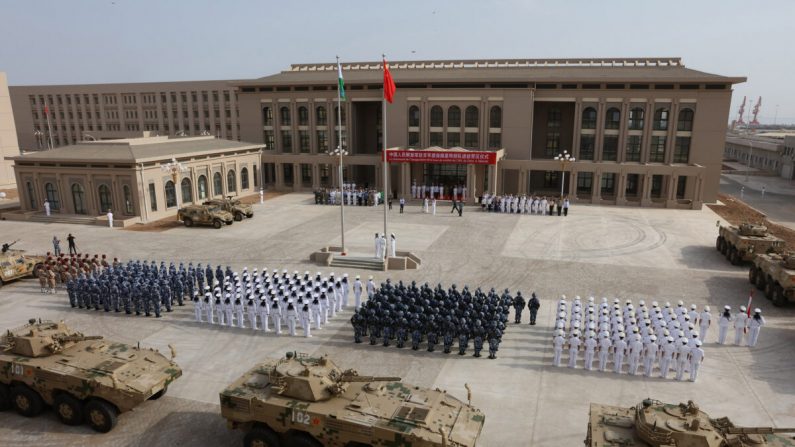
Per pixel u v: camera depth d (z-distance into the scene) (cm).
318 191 5441
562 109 5931
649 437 1179
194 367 1955
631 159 5503
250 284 2508
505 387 1808
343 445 1333
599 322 2131
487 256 3453
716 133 5231
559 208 4806
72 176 4559
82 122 9988
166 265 3244
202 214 4291
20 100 10131
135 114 9731
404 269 3189
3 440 1519
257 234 4062
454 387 1806
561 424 1592
